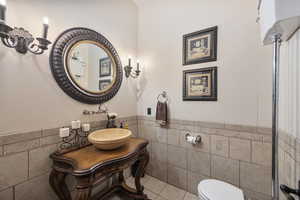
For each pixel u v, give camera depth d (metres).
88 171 0.97
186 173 1.77
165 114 1.84
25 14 1.09
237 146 1.45
